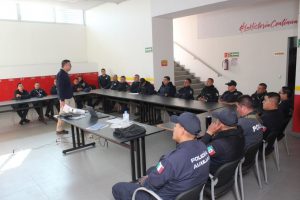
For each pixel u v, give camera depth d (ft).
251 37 24.48
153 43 22.68
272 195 8.85
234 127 7.39
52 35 28.84
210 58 28.53
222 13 26.43
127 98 19.60
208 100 17.74
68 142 15.64
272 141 9.75
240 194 8.79
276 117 9.78
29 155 13.64
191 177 5.56
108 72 29.17
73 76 29.07
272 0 22.39
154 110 19.27
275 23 22.61
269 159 11.89
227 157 6.97
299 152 12.71
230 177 7.41
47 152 14.01
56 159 12.94
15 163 12.60
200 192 5.97
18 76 25.98
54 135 17.25
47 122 21.15
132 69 25.63
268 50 23.45
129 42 25.39
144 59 23.95
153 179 5.68
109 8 27.14
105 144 14.89
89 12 30.45
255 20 23.93
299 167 10.96
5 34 25.70
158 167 5.64
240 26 25.14
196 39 29.63
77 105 23.65
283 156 12.24
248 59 25.07
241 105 9.26
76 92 23.81
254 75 24.84
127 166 11.76
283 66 22.66
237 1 16.81
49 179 10.77
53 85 26.99
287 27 21.89
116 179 10.53
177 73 29.76
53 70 28.37
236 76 26.32
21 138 16.83
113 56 27.91
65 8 29.22
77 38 30.94
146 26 23.07
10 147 15.03
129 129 9.45
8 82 25.40
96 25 29.71
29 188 10.07
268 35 23.24
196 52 29.96
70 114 12.73
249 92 25.49
